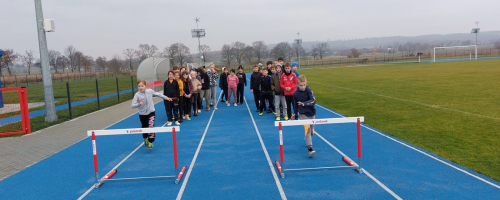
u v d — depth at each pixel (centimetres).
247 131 884
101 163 642
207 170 579
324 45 11694
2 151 753
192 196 471
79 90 2845
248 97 1812
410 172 537
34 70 6322
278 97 1016
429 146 682
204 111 1295
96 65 6631
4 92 1817
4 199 482
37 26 1102
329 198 450
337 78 2931
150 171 586
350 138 775
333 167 545
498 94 1394
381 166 571
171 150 720
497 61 4559
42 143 820
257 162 614
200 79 1218
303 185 499
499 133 759
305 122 524
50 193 500
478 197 437
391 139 749
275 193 473
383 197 448
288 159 629
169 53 6975
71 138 868
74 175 577
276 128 912
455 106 1143
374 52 18512
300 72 4516
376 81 2383
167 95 994
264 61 8900
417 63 5362
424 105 1198
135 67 6631
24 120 933
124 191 499
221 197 464
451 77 2344
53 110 1141
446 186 476
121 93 2414
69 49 6544
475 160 581
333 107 1288
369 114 1087
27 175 582
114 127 1013
